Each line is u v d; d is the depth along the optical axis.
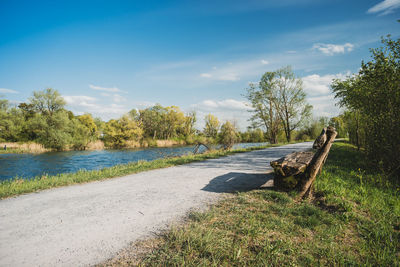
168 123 60.06
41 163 20.34
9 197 5.00
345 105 11.88
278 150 17.20
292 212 3.70
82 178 6.87
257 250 2.57
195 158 11.92
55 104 48.62
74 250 2.66
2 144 39.22
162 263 2.34
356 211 3.79
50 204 4.43
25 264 2.38
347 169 7.50
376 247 2.65
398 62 6.60
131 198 4.78
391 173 6.53
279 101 32.31
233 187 5.53
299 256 2.46
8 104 49.28
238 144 20.78
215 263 2.26
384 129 7.11
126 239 2.92
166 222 3.44
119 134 41.22
